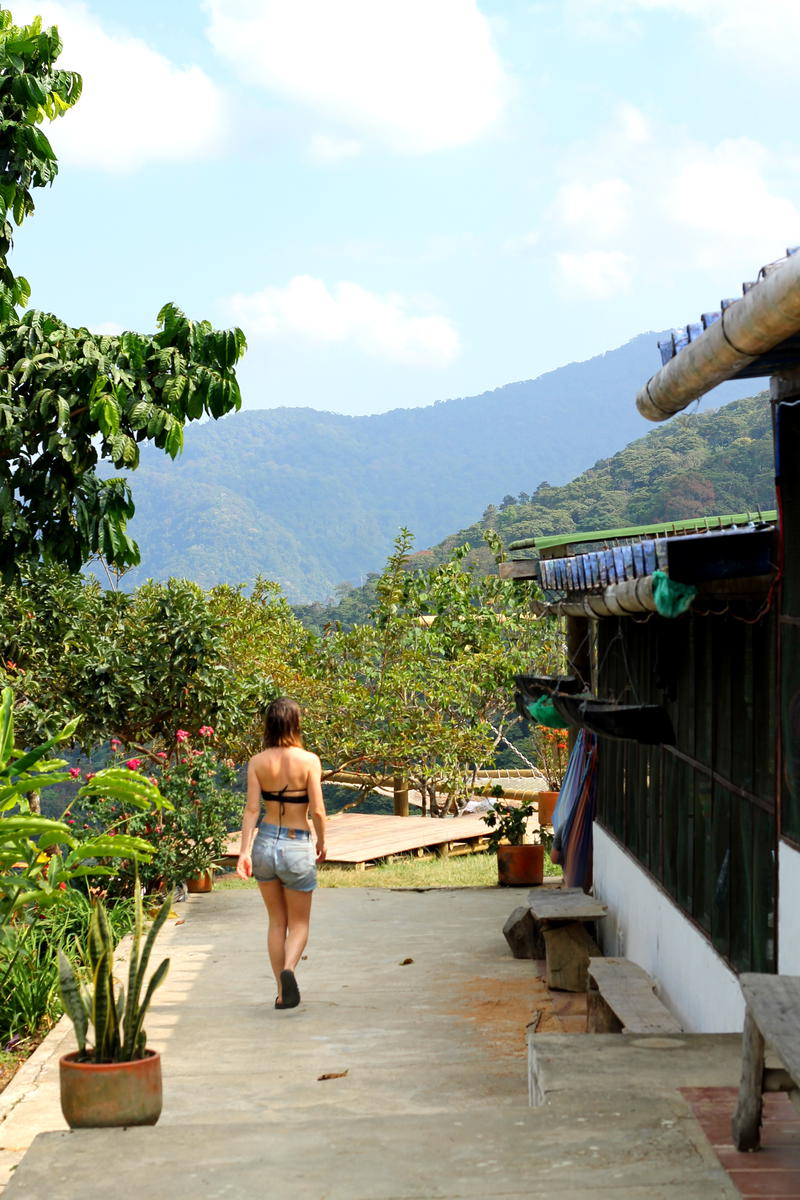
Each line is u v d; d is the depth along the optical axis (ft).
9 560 27.63
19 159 29.22
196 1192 10.43
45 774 25.79
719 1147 11.17
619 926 27.17
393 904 38.86
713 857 18.25
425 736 64.69
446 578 72.18
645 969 23.80
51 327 27.99
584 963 26.17
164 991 26.55
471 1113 12.29
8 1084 18.85
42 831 23.97
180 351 28.63
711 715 18.45
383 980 27.61
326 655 70.69
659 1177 10.48
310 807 24.71
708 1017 18.43
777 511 14.76
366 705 64.75
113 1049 12.85
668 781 21.93
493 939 32.76
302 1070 19.81
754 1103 10.93
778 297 9.08
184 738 42.09
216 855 40.60
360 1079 19.16
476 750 65.05
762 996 10.66
